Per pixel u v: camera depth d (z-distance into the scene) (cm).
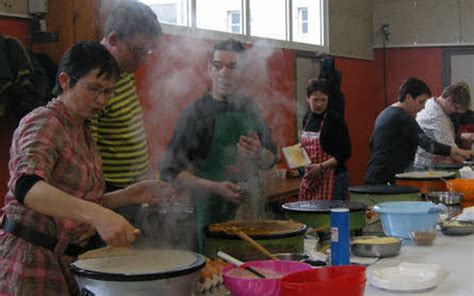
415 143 424
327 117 417
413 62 855
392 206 254
